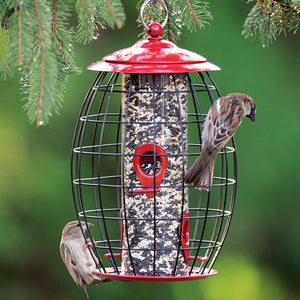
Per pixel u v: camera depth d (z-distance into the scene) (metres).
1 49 6.05
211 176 6.53
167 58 6.30
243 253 12.06
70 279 12.33
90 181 12.03
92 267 7.68
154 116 6.37
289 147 11.62
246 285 12.23
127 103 6.52
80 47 11.95
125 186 6.41
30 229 12.11
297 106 11.62
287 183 11.67
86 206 11.97
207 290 12.40
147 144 6.88
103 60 6.53
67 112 11.93
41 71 5.24
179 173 7.00
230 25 11.64
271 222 11.84
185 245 6.99
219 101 6.79
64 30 6.04
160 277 6.02
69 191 12.09
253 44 11.62
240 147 11.71
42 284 12.32
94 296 12.50
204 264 6.96
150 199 6.91
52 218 12.08
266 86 11.62
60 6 5.95
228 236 12.04
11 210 12.09
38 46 5.32
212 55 11.61
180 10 6.87
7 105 12.12
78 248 7.83
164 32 7.45
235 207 11.79
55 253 12.19
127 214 6.94
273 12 7.05
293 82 11.64
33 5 5.34
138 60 6.27
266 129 11.66
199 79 11.48
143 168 6.93
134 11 12.13
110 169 11.95
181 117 6.62
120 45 12.09
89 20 6.09
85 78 11.93
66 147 12.07
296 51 11.69
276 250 12.03
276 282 12.16
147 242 6.92
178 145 7.02
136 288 12.54
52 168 12.06
